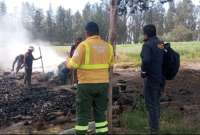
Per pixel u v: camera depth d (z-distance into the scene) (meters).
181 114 11.52
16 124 10.98
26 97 15.58
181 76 21.98
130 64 30.42
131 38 100.00
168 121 10.57
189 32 112.50
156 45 8.68
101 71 8.44
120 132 9.39
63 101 14.36
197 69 27.36
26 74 19.72
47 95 16.00
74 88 17.59
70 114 11.95
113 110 11.60
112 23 9.10
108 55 8.59
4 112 12.81
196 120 10.80
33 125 10.73
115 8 9.10
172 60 8.87
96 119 8.63
